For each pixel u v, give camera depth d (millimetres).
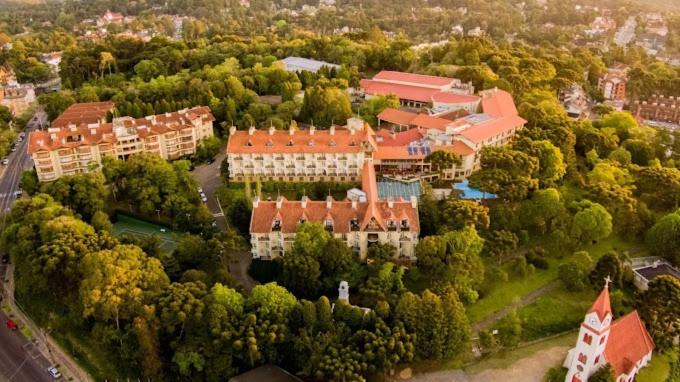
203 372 150000
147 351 147625
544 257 191375
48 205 199250
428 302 151750
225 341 148000
